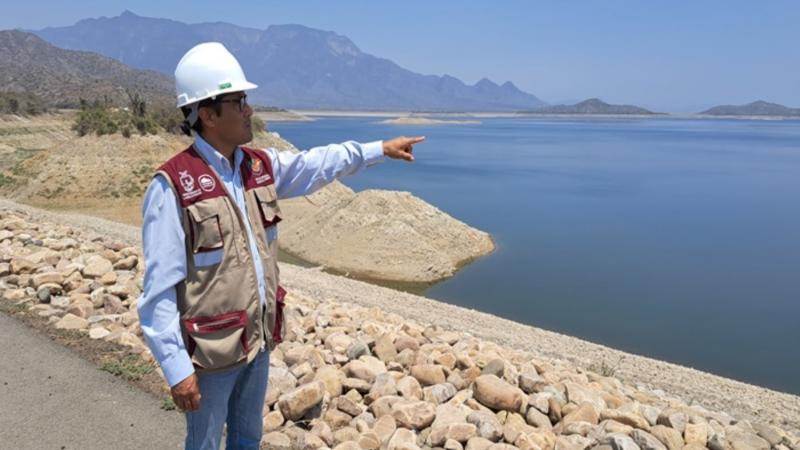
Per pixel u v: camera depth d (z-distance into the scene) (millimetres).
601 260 27531
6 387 4602
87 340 5531
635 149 116312
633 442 4047
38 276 6969
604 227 35906
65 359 5109
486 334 13234
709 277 25125
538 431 4301
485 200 45875
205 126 2562
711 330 18594
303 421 4363
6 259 7992
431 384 5086
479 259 26922
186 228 2449
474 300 21094
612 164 81875
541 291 22266
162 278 2395
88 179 35031
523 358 6691
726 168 79312
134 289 7473
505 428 4258
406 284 22797
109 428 4109
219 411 2656
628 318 19547
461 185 54969
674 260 28000
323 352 5520
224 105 2525
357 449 3896
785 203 48031
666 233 34594
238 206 2562
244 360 2605
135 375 4816
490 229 34188
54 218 22516
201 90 2500
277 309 2811
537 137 159875
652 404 6008
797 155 105688
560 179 61781
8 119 62312
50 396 4488
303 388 4344
